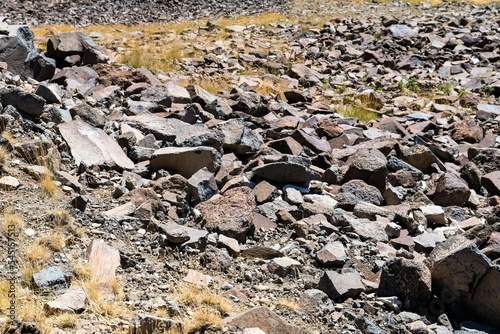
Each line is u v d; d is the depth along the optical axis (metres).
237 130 10.61
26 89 11.27
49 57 15.20
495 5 33.81
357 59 22.48
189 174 9.12
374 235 8.18
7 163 7.73
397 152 11.61
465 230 8.93
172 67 17.78
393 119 15.12
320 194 9.47
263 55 21.08
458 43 24.64
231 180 9.09
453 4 34.47
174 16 27.78
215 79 17.03
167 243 7.10
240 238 7.67
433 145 12.46
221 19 27.44
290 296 6.60
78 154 8.94
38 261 6.02
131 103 12.02
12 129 8.63
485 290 6.51
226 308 5.92
